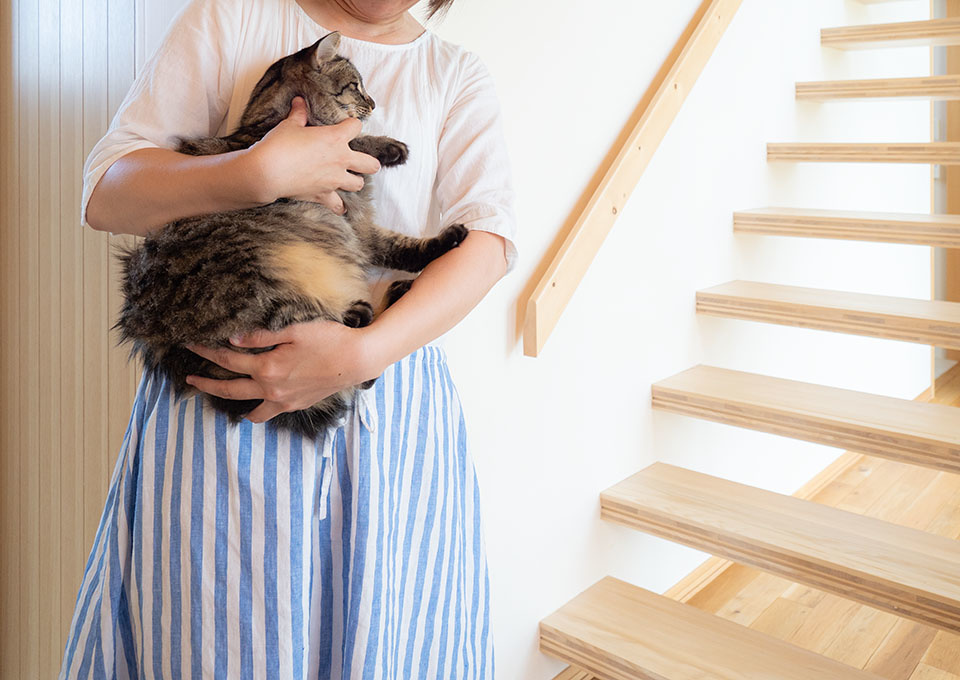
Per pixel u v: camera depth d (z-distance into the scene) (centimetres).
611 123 223
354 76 105
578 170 214
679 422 264
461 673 125
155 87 100
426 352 119
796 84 310
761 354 305
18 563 230
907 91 285
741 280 290
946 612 177
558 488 221
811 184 327
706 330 275
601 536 237
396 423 111
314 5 110
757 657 199
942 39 303
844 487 342
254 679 100
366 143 106
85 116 186
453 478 121
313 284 99
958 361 509
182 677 101
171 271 98
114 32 174
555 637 215
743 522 216
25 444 223
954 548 201
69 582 206
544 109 201
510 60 191
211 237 98
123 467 110
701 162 262
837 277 351
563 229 212
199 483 99
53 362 207
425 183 114
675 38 243
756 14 281
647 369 249
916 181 415
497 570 206
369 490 105
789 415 224
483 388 196
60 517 209
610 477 239
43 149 204
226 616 100
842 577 192
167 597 101
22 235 217
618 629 213
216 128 108
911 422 214
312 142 89
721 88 267
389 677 109
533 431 211
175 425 101
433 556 118
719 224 275
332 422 102
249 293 95
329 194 93
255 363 93
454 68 115
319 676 108
